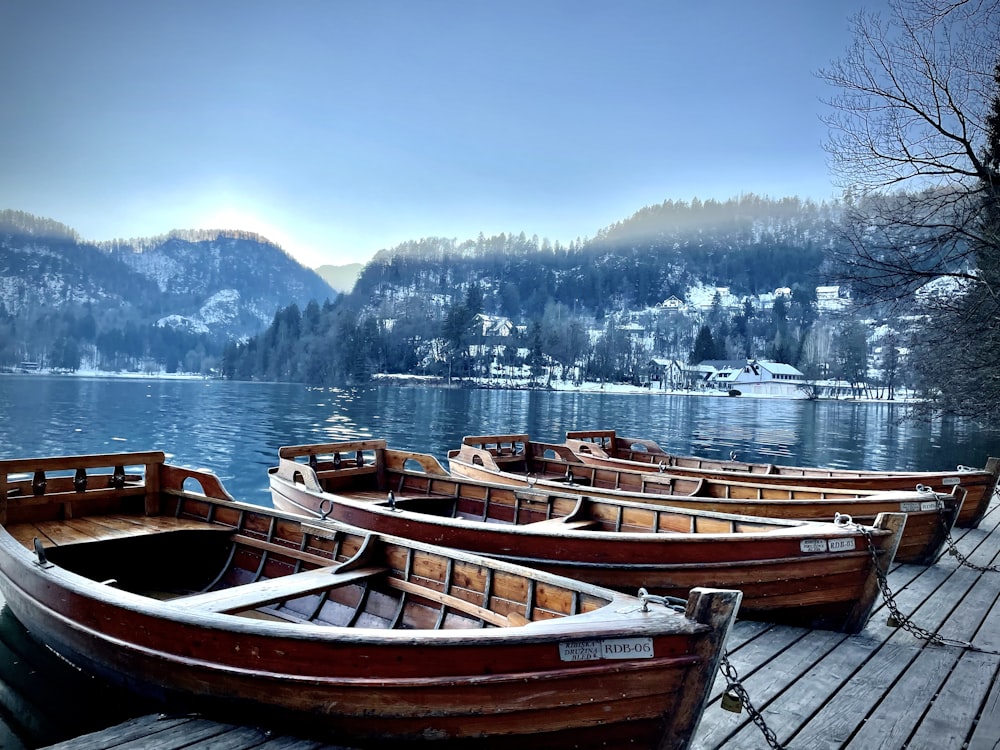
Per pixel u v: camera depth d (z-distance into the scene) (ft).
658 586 21.03
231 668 13.98
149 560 24.54
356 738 13.39
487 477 37.35
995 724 15.10
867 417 220.02
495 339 500.33
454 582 18.10
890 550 21.35
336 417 166.40
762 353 588.50
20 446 102.99
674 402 311.27
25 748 16.10
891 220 42.22
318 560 21.18
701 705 12.54
